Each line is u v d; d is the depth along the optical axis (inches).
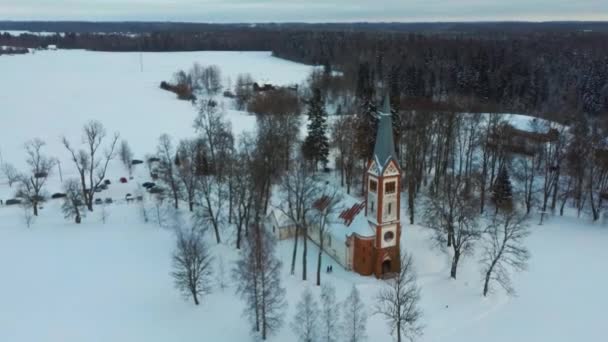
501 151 3597.4
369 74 6934.1
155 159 4670.3
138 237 2999.5
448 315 2237.9
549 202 3619.6
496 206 3356.3
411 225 3095.5
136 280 2487.7
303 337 1952.5
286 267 2600.9
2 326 2122.3
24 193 3592.5
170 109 6934.1
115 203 3678.6
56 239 2987.2
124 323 2149.4
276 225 2928.2
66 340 2039.9
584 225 3275.1
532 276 2615.7
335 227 2699.3
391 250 2508.6
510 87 6530.5
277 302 2068.2
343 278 2498.8
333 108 6628.9
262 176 2952.8
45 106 6845.5
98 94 7805.1
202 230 2883.9
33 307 2266.2
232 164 3193.9
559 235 3120.1
